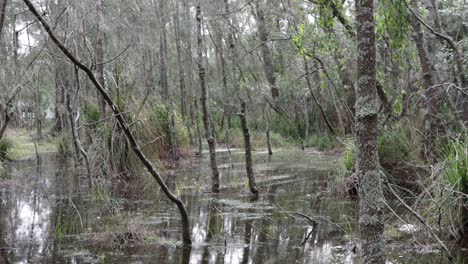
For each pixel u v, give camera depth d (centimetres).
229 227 604
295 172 1079
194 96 2084
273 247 517
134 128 1033
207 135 868
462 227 531
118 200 785
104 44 1026
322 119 1725
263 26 1191
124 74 1072
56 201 791
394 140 754
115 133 1004
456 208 535
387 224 588
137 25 1103
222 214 672
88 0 759
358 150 312
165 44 1625
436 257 469
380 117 784
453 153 595
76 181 995
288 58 1641
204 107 871
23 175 1091
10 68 922
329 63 1024
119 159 1000
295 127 1808
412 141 744
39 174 1109
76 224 633
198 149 1595
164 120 1259
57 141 1600
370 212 304
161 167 1121
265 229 591
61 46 455
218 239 552
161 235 571
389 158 740
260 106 1980
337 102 1468
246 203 743
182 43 2084
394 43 639
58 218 670
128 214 678
